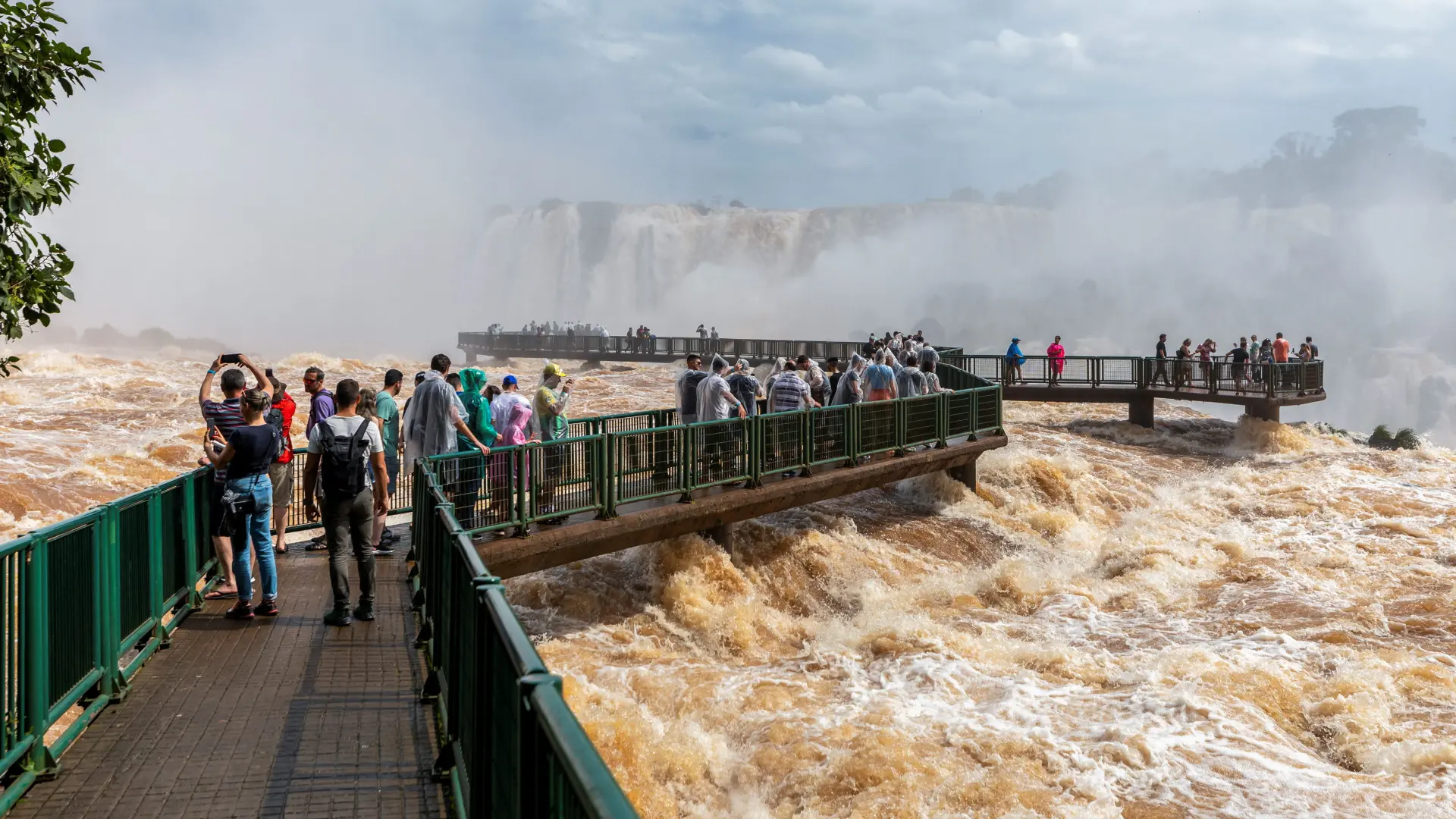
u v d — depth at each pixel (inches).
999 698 462.6
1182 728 427.5
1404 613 597.0
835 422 667.4
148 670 281.9
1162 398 1273.4
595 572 589.9
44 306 327.9
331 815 197.9
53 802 201.9
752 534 660.1
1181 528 834.2
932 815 364.2
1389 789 378.9
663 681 485.1
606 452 499.5
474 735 178.4
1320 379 1299.2
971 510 829.8
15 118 318.3
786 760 409.7
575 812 96.5
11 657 203.5
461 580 208.4
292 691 267.3
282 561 424.8
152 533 297.7
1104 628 585.9
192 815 196.9
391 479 451.2
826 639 566.6
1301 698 467.2
